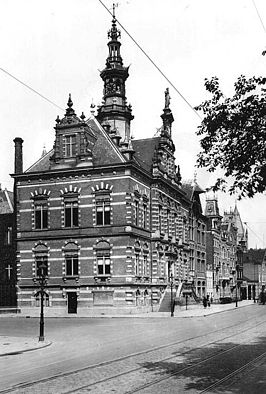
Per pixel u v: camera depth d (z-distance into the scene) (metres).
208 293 85.38
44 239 51.31
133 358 18.84
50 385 13.66
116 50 62.12
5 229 60.75
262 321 40.16
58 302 50.03
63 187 51.19
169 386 13.35
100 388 13.16
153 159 56.66
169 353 20.20
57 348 22.53
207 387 13.16
